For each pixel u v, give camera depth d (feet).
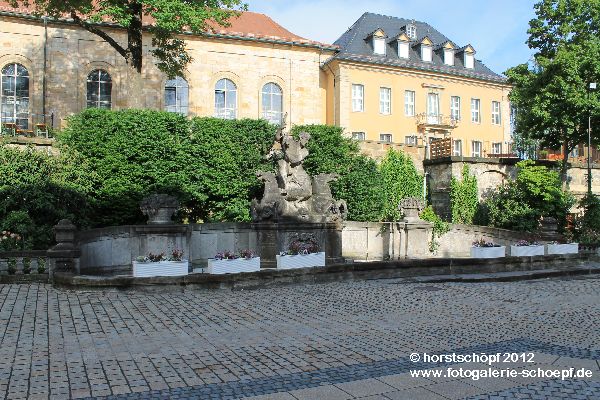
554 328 31.55
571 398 19.25
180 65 102.17
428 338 28.94
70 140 77.51
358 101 166.61
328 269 50.90
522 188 101.09
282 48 140.67
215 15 87.71
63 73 119.55
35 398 19.54
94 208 73.92
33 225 56.70
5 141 72.90
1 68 114.73
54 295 41.34
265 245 62.80
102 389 20.51
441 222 92.53
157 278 43.96
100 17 84.28
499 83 188.44
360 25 180.65
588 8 113.60
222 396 19.70
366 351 26.14
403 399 19.25
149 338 28.71
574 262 67.51
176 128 81.41
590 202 100.01
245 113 136.36
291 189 64.90
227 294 43.52
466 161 115.96
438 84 179.01
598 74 110.42
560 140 123.54
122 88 123.85
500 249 63.00
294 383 21.21
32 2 119.24
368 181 98.43
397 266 54.60
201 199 80.94
